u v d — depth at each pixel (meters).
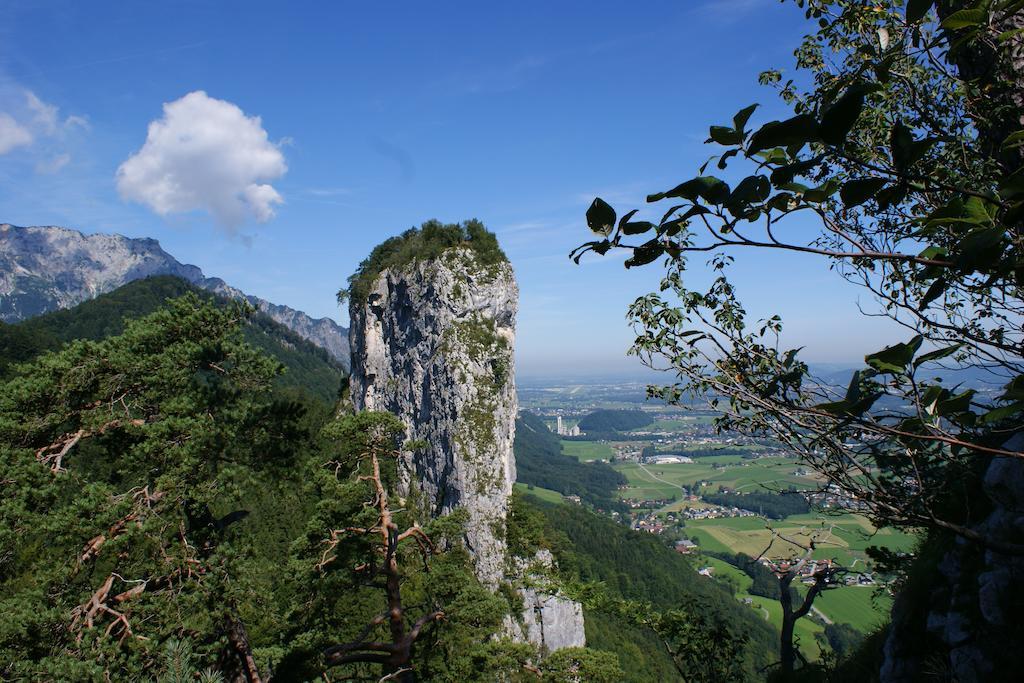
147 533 12.55
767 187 1.75
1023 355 2.58
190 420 14.11
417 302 64.88
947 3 2.77
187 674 5.36
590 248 2.13
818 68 5.88
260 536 37.53
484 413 58.97
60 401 13.99
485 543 53.97
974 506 6.02
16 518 11.56
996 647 5.14
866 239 4.21
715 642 12.49
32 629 10.14
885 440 3.15
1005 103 3.41
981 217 1.86
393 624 15.45
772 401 3.43
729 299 4.37
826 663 10.27
